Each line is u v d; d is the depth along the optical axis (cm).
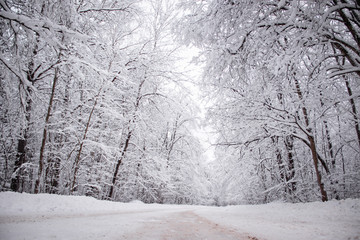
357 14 675
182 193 2752
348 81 1043
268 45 675
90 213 672
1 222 382
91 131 1436
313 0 518
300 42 591
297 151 1667
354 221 520
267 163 1706
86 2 1273
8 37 757
